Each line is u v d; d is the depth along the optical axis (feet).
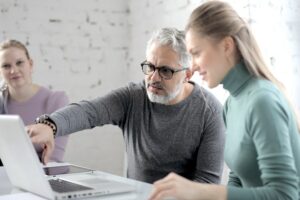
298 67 8.17
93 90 12.07
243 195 3.59
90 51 11.98
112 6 12.19
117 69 12.37
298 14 8.23
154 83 6.05
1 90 8.76
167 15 10.61
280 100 3.86
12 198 4.31
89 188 4.44
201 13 4.18
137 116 6.55
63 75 11.68
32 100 8.68
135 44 12.08
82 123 6.03
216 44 4.14
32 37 11.30
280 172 3.57
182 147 6.32
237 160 4.17
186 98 6.43
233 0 8.50
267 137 3.65
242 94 4.21
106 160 12.26
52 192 4.12
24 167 4.32
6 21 11.01
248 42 4.23
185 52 6.01
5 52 8.46
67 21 11.66
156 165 6.43
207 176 6.20
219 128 6.36
